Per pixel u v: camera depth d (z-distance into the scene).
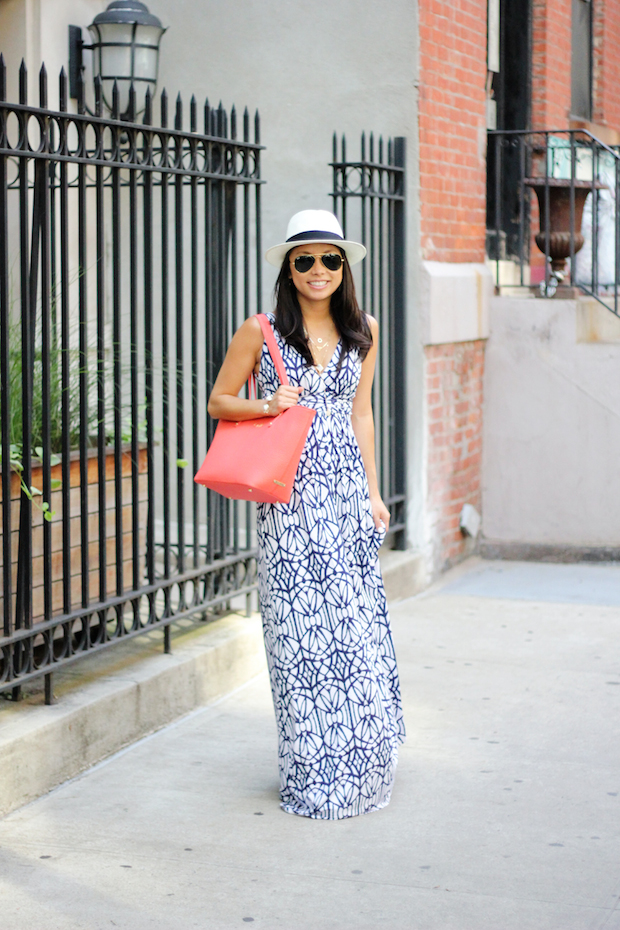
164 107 4.33
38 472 4.17
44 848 3.34
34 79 5.81
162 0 6.76
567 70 9.13
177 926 2.89
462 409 7.19
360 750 3.57
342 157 6.04
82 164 3.91
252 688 4.91
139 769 3.97
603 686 4.93
